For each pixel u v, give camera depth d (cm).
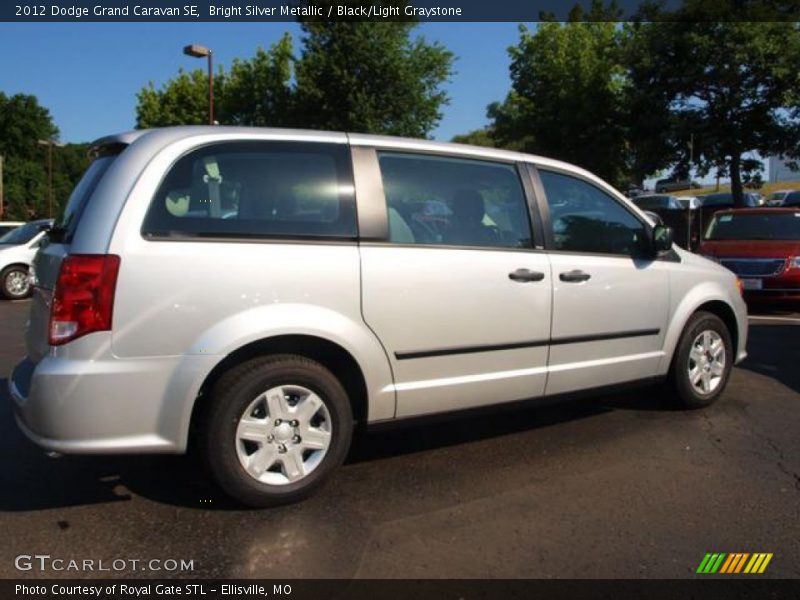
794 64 1647
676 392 505
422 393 379
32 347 357
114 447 312
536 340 415
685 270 500
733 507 354
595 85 2416
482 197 410
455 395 391
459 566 297
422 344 375
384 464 408
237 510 346
